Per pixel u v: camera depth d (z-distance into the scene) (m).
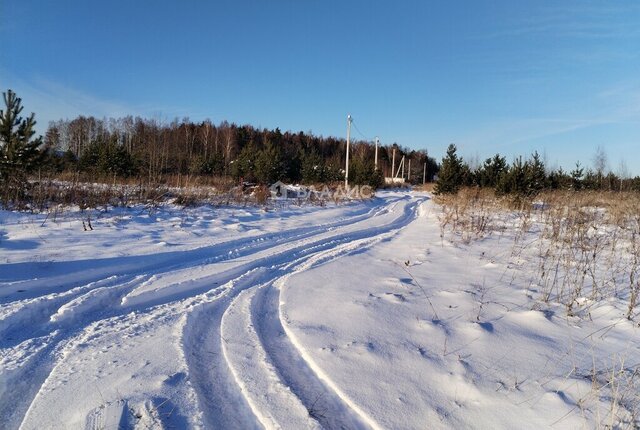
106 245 7.20
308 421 2.57
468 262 6.71
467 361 3.23
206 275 5.91
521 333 3.76
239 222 11.20
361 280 5.68
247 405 2.79
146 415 2.60
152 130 55.41
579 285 5.23
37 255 6.15
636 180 26.84
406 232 10.90
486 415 2.58
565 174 25.58
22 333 3.88
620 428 2.38
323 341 3.64
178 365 3.27
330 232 10.75
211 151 58.12
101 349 3.56
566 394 2.76
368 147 87.62
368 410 2.63
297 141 79.69
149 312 4.51
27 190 11.52
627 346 3.51
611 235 8.75
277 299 5.05
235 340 3.78
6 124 11.83
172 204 13.12
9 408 2.75
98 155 26.31
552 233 8.64
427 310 4.36
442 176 27.95
